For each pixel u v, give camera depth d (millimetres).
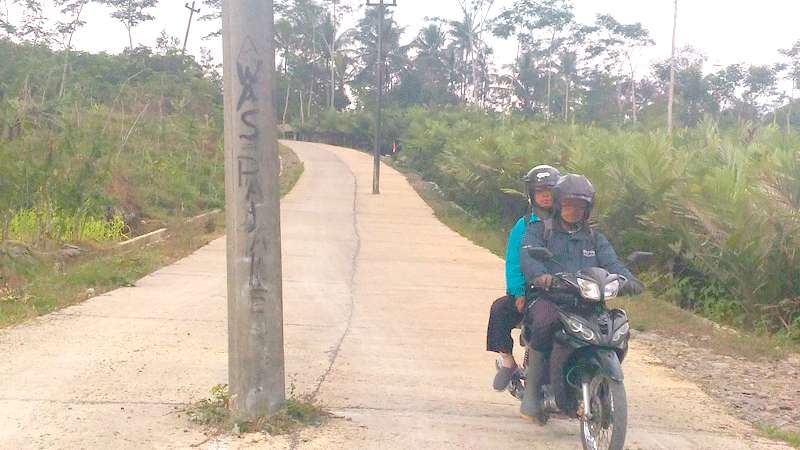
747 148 14609
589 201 5406
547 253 5109
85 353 7402
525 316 5516
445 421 6066
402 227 21922
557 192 5414
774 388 7504
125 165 19609
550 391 5492
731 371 8086
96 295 10336
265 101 5281
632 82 73562
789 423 6484
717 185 11109
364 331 9078
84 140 18172
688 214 11273
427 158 40250
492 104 85500
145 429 5492
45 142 14805
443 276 13703
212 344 7980
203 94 45000
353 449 5344
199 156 26188
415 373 7383
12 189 13133
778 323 10250
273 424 5488
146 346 7777
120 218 15906
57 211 13562
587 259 5465
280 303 5543
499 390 6055
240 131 5266
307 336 8711
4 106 16422
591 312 5113
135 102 28891
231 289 5484
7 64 29828
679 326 10047
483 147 24141
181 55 53500
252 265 5414
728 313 10867
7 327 8242
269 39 5297
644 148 13641
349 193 31547
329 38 91062
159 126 26781
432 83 87312
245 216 5355
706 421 6402
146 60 51812
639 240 13141
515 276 5539
